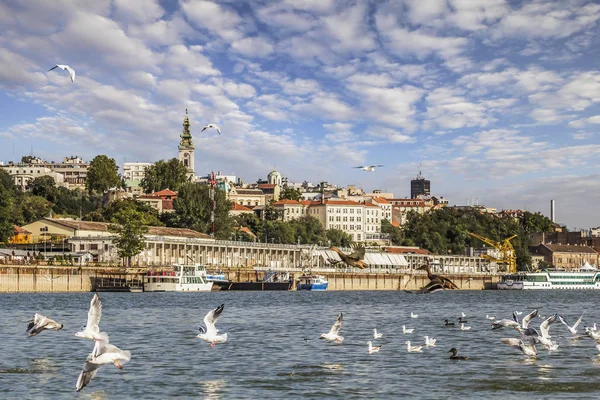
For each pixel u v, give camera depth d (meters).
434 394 48.12
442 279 39.72
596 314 128.00
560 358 62.31
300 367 57.69
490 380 52.53
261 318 106.25
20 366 57.22
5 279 177.88
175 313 114.38
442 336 80.81
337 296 194.00
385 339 77.19
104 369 56.25
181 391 48.72
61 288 190.50
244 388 49.72
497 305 158.38
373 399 46.66
